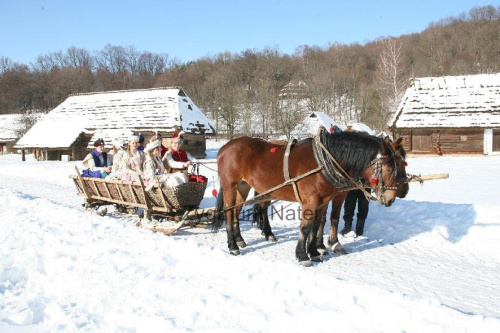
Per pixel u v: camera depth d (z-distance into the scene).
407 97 37.53
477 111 34.22
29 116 60.66
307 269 5.23
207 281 5.15
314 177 6.10
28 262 5.88
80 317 4.29
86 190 9.79
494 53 74.06
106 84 101.00
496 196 12.12
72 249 6.49
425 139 35.00
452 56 78.44
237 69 79.56
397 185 6.13
